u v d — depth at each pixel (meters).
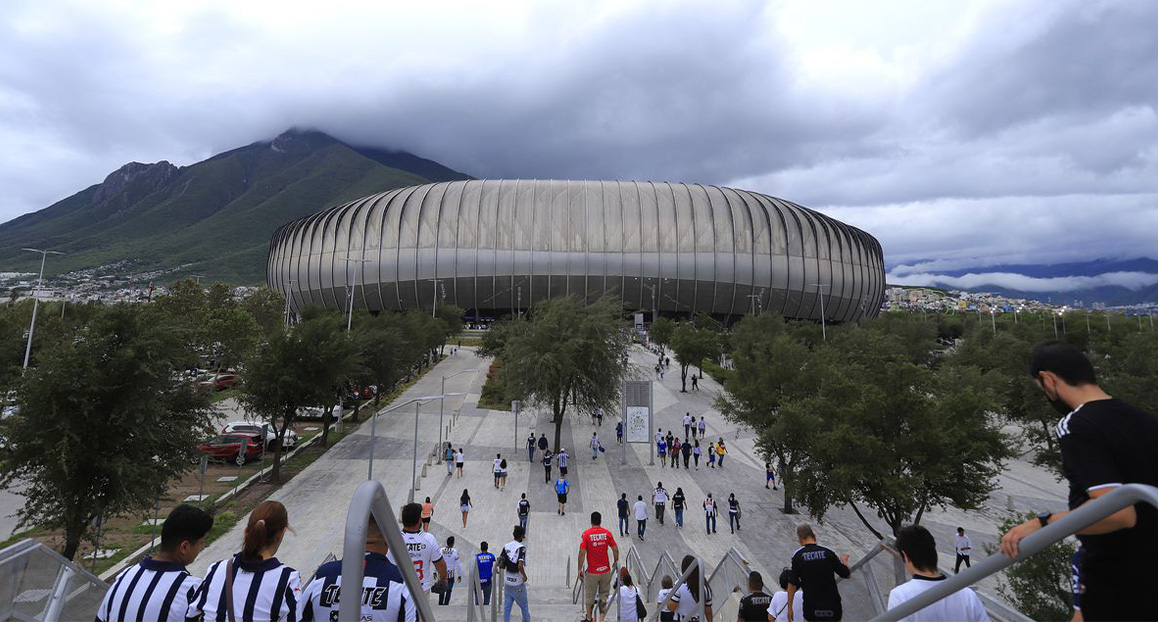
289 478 24.69
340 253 102.50
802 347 28.19
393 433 33.47
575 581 15.88
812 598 5.30
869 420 17.61
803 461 21.39
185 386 18.16
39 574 4.61
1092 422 2.18
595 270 97.38
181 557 3.56
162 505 20.56
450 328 73.81
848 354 30.70
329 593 3.43
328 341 25.77
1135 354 34.59
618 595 9.93
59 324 45.16
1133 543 2.03
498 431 34.50
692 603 8.57
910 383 17.59
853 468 16.67
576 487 24.67
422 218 99.88
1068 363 2.40
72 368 14.43
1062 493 26.20
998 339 49.69
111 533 17.95
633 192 103.75
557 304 33.38
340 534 18.48
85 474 14.67
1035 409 30.22
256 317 70.56
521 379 30.97
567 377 30.00
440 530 19.52
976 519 22.62
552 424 36.88
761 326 61.50
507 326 50.16
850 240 115.31
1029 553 1.94
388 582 3.51
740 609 7.72
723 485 25.34
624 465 28.22
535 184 104.12
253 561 3.41
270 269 122.31
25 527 17.83
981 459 17.28
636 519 19.62
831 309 109.00
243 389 24.83
